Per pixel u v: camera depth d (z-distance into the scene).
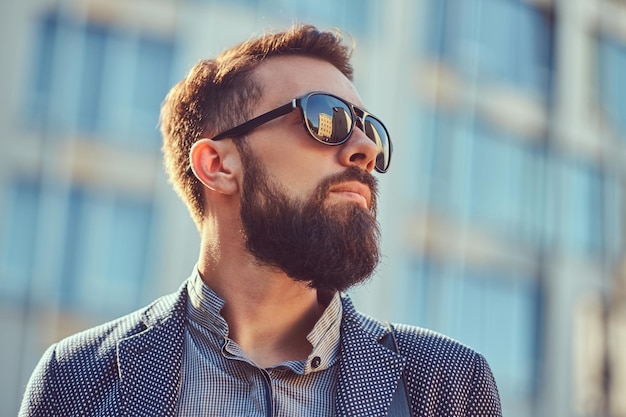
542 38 16.88
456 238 15.34
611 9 17.70
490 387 1.95
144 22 13.65
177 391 1.90
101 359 1.98
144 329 2.01
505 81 16.28
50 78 13.40
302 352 1.96
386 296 14.24
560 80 17.06
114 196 13.34
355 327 1.95
